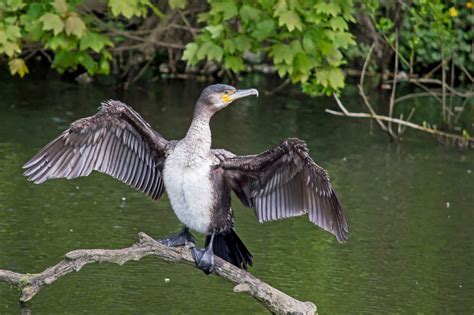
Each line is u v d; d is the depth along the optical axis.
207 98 9.09
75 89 20.34
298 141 8.85
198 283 11.27
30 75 21.27
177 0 16.83
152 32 19.98
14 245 11.88
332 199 8.97
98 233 12.41
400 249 12.47
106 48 20.23
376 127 18.91
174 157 8.95
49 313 10.20
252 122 18.52
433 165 16.42
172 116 18.42
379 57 22.50
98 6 19.73
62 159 9.06
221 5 15.52
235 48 15.95
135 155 9.34
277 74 22.48
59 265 9.24
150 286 11.09
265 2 15.43
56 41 16.28
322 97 20.94
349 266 11.85
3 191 13.82
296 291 11.01
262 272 11.55
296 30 15.68
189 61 15.88
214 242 9.32
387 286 11.27
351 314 10.40
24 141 16.12
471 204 14.34
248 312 10.43
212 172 9.01
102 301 10.58
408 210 13.95
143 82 21.34
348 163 16.25
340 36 15.53
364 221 13.45
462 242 12.77
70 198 13.77
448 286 11.34
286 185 9.16
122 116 9.16
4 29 15.76
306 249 12.40
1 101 18.91
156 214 13.31
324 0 15.66
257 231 13.02
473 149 17.64
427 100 21.36
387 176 15.59
